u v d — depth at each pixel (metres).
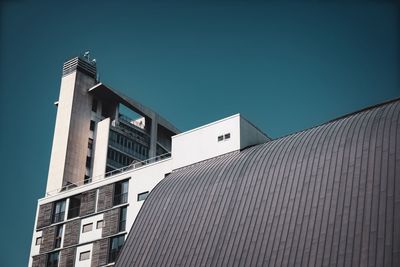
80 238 57.25
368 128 37.28
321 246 32.28
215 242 38.03
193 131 52.94
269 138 53.72
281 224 35.56
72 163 92.12
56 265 58.12
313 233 33.34
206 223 40.03
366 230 31.17
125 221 54.34
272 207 37.19
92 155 97.75
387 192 32.12
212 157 49.97
